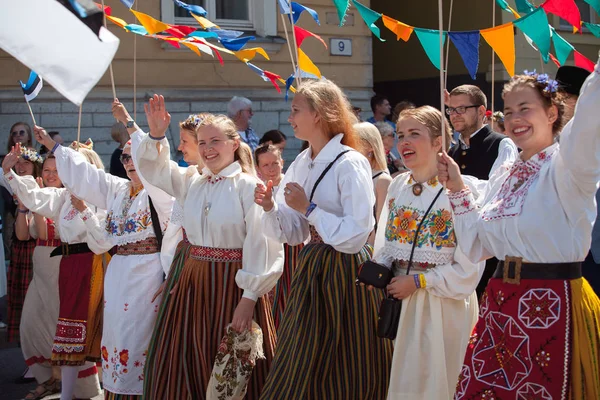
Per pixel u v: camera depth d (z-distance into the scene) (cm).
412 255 351
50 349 551
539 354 286
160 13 918
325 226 351
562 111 298
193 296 407
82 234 503
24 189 525
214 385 392
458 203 313
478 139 498
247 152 422
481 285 461
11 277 613
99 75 227
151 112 411
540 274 289
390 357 374
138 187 465
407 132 352
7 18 228
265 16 982
